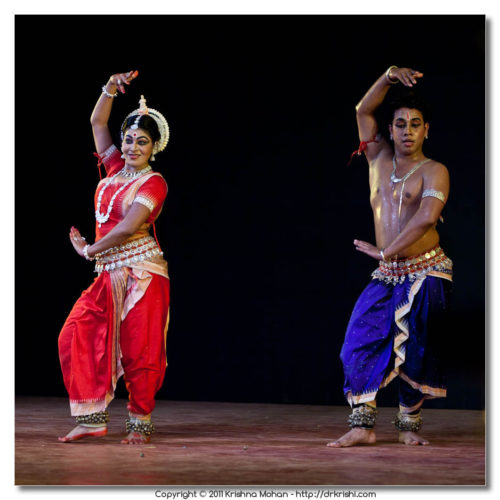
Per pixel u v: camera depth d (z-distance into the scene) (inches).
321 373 362.3
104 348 238.8
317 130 369.7
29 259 387.5
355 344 241.8
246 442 237.3
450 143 351.9
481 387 343.9
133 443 232.8
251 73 377.1
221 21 380.2
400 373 242.7
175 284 377.4
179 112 382.3
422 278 240.8
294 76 372.8
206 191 377.7
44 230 387.2
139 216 238.7
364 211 363.9
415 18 361.4
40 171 388.8
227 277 373.7
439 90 354.9
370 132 254.2
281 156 372.2
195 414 313.9
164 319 245.4
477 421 296.2
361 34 366.9
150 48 385.7
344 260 363.9
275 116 373.7
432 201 234.7
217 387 371.2
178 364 375.9
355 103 366.9
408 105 244.1
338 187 366.6
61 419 287.1
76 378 236.8
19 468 192.2
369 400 237.8
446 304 242.7
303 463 200.8
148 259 243.8
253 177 374.0
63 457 207.3
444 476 187.5
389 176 247.1
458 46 355.6
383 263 247.0
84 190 386.9
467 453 220.1
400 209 243.1
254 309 370.3
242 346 370.6
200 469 191.8
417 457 212.2
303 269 366.9
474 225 347.9
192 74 382.0
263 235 371.6
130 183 245.9
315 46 371.2
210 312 374.0
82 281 384.2
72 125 388.2
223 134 378.0
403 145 243.6
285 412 323.9
